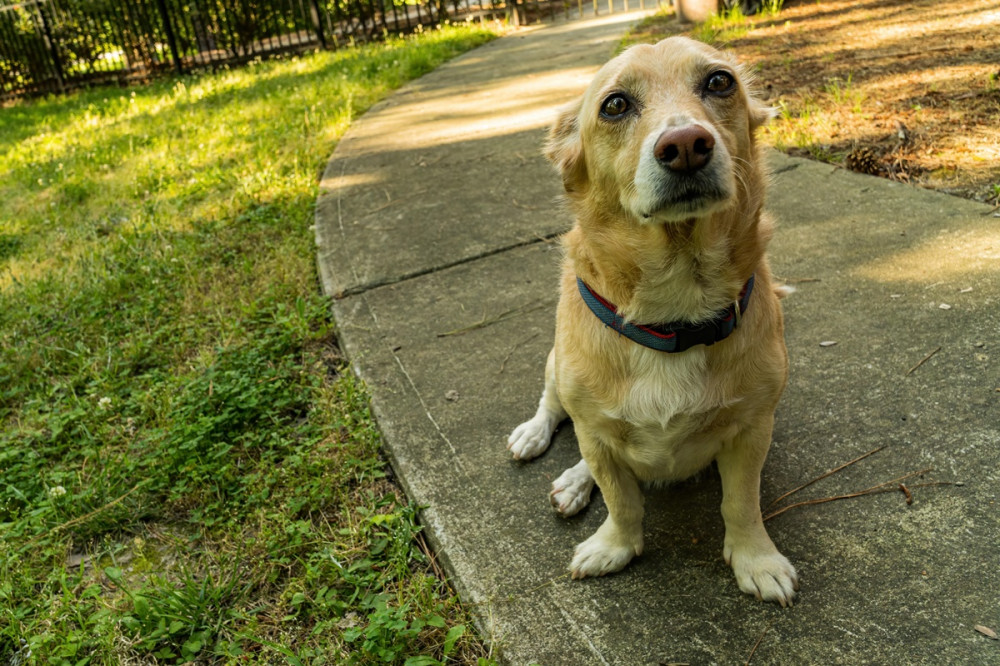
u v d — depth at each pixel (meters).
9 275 1.16
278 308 0.91
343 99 1.92
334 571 0.55
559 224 1.04
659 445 0.50
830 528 0.53
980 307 0.71
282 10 3.23
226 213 1.22
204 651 0.51
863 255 0.83
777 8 2.04
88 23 3.27
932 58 1.38
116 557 0.61
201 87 2.55
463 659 0.48
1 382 0.86
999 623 0.44
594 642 0.47
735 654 0.45
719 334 0.47
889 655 0.43
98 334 0.94
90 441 0.74
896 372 0.65
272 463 0.67
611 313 0.49
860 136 1.12
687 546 0.54
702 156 0.43
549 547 0.55
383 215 1.15
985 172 0.95
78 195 1.48
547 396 0.65
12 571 0.58
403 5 3.36
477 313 0.86
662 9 2.53
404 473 0.64
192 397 0.75
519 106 1.65
